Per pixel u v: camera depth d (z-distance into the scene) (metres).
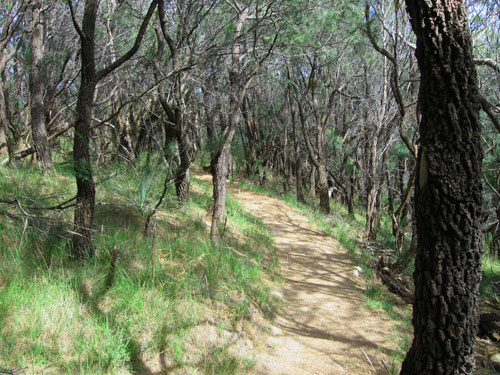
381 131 12.88
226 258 6.25
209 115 9.62
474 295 2.96
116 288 4.32
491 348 5.70
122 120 12.18
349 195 16.64
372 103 14.27
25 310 3.55
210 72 8.06
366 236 11.75
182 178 8.30
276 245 9.00
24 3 8.45
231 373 3.80
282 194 16.86
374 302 6.45
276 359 4.33
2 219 4.84
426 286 3.00
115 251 4.54
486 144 8.75
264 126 20.17
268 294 5.88
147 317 4.03
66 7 10.25
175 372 3.58
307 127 18.38
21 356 3.11
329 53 9.48
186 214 7.59
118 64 4.82
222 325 4.43
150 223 6.29
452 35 2.80
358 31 8.98
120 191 5.36
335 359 4.57
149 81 9.73
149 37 9.06
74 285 4.15
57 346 3.34
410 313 6.54
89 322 3.70
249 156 17.94
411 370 3.17
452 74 2.82
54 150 11.12
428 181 2.93
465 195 2.86
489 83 9.03
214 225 6.98
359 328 5.55
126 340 3.66
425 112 2.96
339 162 17.48
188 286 4.91
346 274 7.87
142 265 5.03
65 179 7.78
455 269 2.92
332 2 8.11
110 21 9.16
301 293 6.55
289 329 5.17
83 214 4.67
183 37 8.16
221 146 7.42
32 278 4.00
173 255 5.70
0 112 7.86
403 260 8.05
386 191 16.27
